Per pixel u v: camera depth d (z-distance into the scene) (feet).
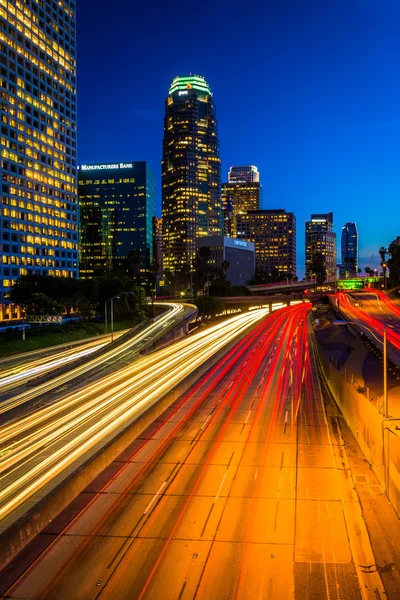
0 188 427.33
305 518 69.05
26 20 463.83
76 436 107.86
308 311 526.57
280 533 64.64
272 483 82.07
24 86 460.96
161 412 131.85
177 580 53.88
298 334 321.32
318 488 79.87
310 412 131.85
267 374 189.16
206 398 150.10
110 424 116.98
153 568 56.34
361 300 495.00
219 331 354.54
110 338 329.52
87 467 82.33
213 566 56.70
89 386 169.37
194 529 65.67
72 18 544.21
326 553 59.62
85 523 67.67
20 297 376.07
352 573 55.36
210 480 83.51
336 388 143.95
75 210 542.57
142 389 160.76
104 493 78.18
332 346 250.78
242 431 114.21
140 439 107.86
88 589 52.47
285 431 113.91
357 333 278.46
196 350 257.34
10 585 53.36
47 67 495.82
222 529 65.67
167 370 197.57
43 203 485.56
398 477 70.90
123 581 53.78
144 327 333.62
